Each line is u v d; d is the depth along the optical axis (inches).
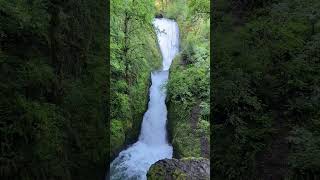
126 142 466.9
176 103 519.8
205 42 593.6
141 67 569.0
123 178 408.5
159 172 335.6
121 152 448.1
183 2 792.9
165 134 529.3
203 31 634.2
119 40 491.2
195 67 533.0
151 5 545.0
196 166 344.8
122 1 491.5
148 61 622.5
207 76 506.0
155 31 733.9
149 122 531.5
